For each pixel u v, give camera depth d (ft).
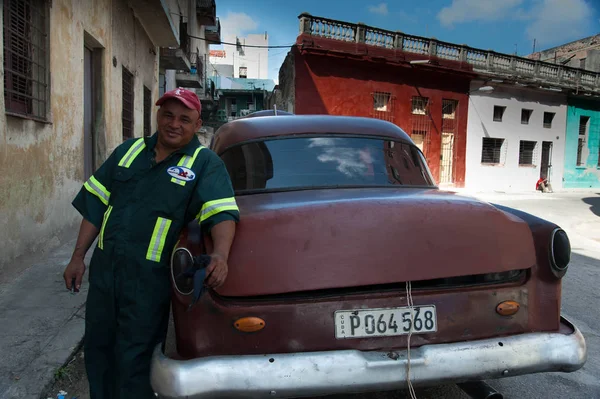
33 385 8.77
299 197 8.16
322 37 62.28
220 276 6.02
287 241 6.59
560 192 81.30
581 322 13.99
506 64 78.38
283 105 73.26
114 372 7.34
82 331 11.02
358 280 6.45
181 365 6.08
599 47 114.32
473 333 6.91
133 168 7.07
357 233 6.73
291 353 6.31
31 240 16.80
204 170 7.04
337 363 6.20
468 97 74.79
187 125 7.04
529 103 81.00
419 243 6.81
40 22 18.02
